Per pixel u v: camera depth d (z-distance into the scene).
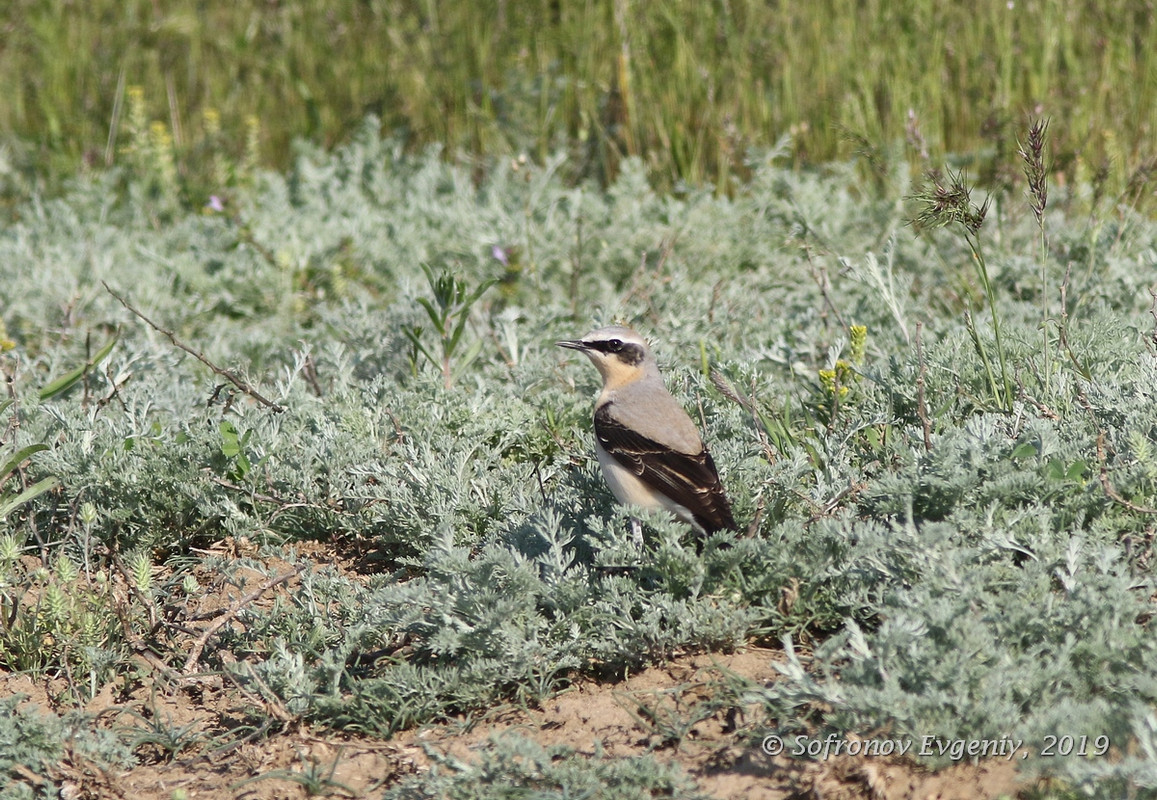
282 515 10.86
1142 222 15.88
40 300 16.12
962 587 7.46
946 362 11.53
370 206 20.80
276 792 7.55
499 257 16.75
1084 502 8.50
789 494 9.52
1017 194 17.11
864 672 7.03
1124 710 6.40
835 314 13.77
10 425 11.05
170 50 25.53
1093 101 19.33
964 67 20.52
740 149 20.52
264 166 24.59
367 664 8.76
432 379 12.33
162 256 18.28
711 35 21.84
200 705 8.64
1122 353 11.34
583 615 8.30
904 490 8.63
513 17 24.08
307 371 13.55
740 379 11.90
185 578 9.72
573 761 7.14
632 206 18.58
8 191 23.50
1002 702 6.61
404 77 24.44
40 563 10.34
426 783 7.01
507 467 11.23
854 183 19.27
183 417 12.19
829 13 21.84
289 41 25.38
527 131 22.30
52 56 25.75
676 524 8.45
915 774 6.68
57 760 7.77
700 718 7.59
